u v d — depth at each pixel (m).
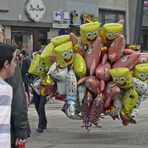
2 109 4.29
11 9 31.05
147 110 17.14
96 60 10.58
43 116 12.45
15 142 5.86
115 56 10.55
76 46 10.57
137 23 19.48
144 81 10.90
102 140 11.27
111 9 41.19
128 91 10.74
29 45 31.52
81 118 11.21
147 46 46.41
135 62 10.67
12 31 31.27
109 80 10.64
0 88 4.33
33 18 32.19
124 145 10.60
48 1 33.56
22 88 5.88
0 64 4.65
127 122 11.24
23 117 5.83
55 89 10.97
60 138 11.60
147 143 10.83
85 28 10.31
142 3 19.45
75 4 36.06
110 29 10.36
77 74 10.59
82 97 10.67
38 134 12.20
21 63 14.30
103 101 10.66
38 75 11.00
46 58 10.58
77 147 10.42
